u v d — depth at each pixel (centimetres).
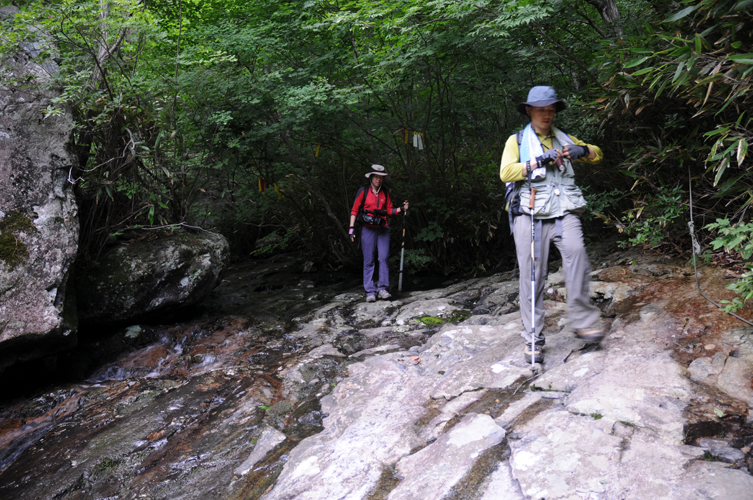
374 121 765
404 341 477
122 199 545
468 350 391
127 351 527
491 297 564
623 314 373
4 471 335
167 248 554
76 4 471
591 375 290
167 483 295
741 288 295
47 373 475
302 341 513
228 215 1110
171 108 581
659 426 230
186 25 707
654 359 289
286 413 361
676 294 376
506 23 502
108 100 508
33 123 441
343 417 331
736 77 309
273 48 709
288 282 849
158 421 372
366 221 636
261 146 743
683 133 452
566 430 237
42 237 431
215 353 505
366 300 652
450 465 234
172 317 597
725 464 198
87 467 320
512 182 324
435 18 588
